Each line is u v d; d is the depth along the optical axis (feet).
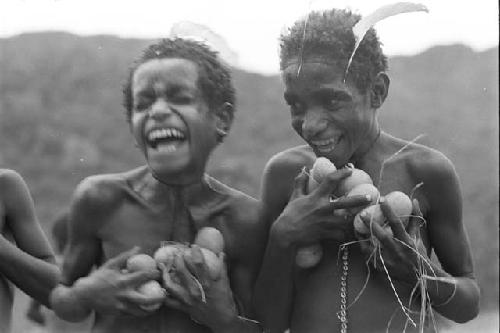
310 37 9.62
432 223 10.27
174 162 9.68
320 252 10.01
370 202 9.39
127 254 9.84
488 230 19.04
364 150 10.11
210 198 10.39
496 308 18.06
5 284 11.22
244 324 10.05
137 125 9.78
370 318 9.95
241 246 10.29
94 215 10.21
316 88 9.53
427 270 9.68
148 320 10.11
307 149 10.53
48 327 13.08
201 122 9.80
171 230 10.24
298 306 10.23
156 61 9.86
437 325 11.18
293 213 9.71
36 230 11.57
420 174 10.06
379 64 10.03
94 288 9.68
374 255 9.55
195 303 9.64
